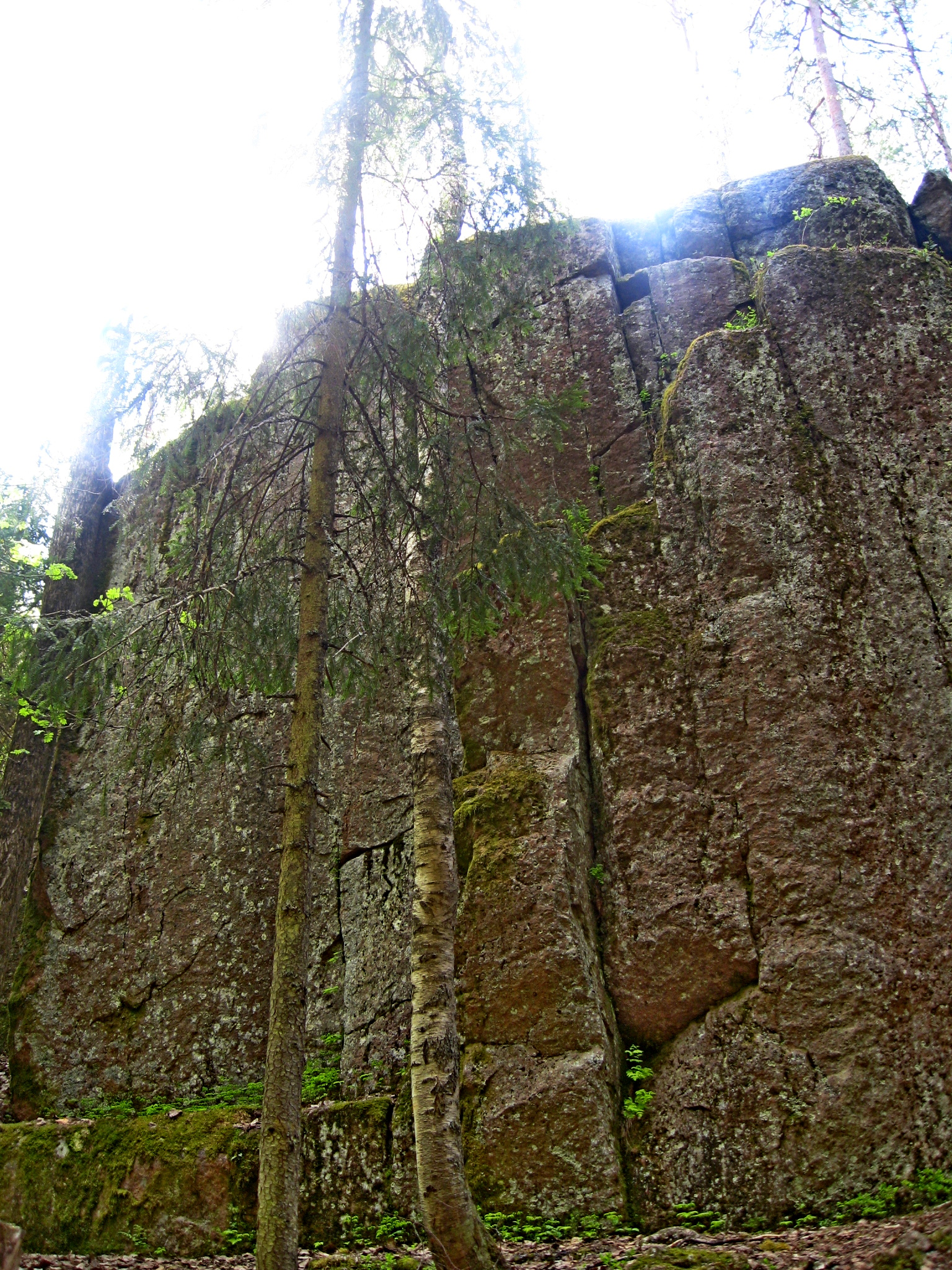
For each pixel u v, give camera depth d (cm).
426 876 677
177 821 1182
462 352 788
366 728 1075
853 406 953
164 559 799
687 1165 730
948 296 977
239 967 1058
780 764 833
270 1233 508
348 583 797
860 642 852
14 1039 1129
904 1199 654
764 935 784
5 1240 430
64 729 1330
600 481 1087
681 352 1140
